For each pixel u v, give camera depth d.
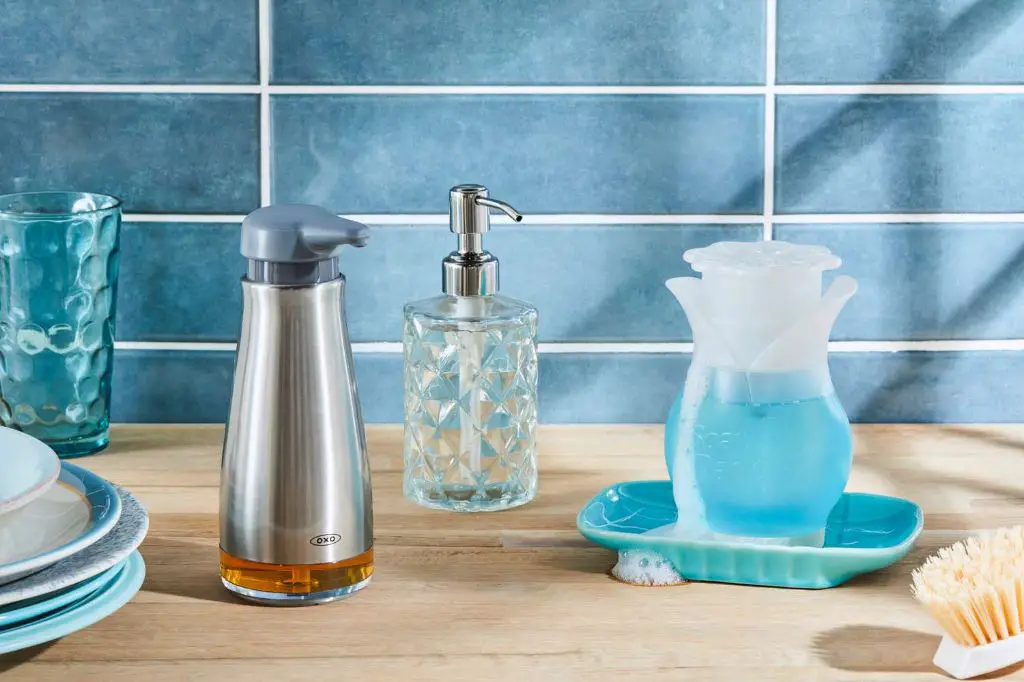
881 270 1.08
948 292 1.08
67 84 1.04
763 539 0.74
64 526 0.65
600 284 1.07
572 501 0.90
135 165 1.05
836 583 0.72
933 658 0.62
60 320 0.95
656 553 0.73
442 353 0.87
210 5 1.03
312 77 1.04
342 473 0.69
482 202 0.86
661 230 1.07
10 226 0.93
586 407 1.09
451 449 0.88
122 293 1.07
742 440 0.72
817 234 1.07
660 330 1.08
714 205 1.06
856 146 1.05
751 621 0.68
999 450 1.02
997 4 1.03
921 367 1.09
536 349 0.91
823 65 1.04
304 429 0.68
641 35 1.03
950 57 1.04
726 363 0.73
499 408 0.87
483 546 0.80
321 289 0.67
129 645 0.64
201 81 1.04
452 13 1.03
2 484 0.69
